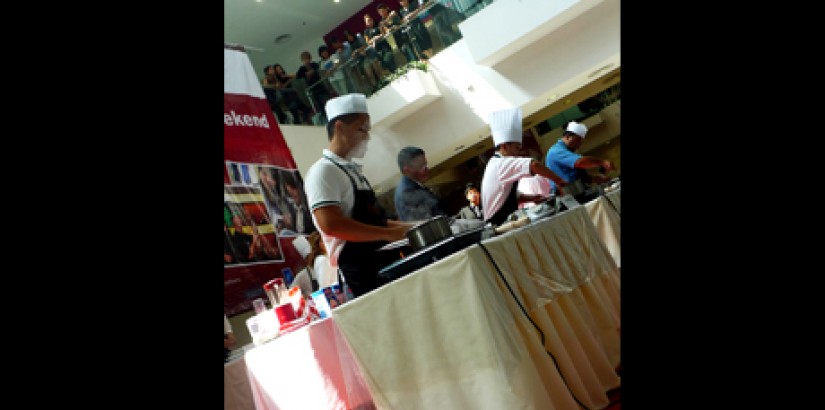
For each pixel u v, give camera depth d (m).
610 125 12.33
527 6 10.41
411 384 2.02
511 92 11.09
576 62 10.80
